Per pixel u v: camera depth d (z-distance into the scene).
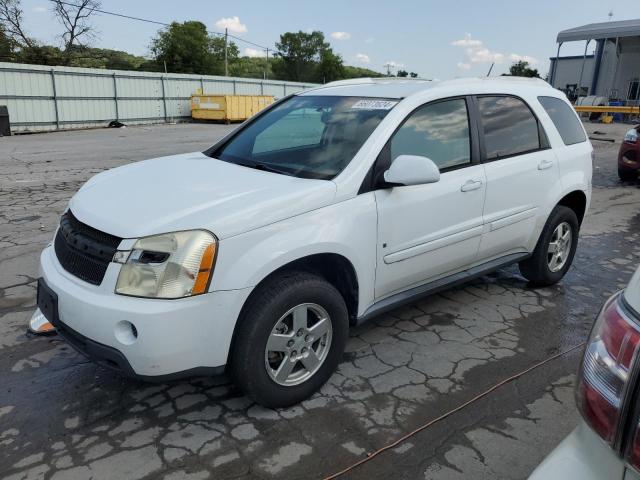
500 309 4.37
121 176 3.40
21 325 3.92
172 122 33.00
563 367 3.49
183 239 2.53
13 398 3.04
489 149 3.97
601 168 12.35
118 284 2.53
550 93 4.74
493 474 2.50
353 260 3.08
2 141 19.58
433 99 3.67
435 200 3.51
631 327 1.25
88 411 2.93
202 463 2.54
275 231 2.74
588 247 6.18
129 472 2.47
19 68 24.92
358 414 2.93
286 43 87.81
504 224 4.09
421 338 3.84
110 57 50.47
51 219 6.94
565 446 1.38
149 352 2.47
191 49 62.62
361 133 3.38
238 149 3.89
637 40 34.94
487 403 3.06
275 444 2.68
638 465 1.17
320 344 3.07
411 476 2.47
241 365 2.72
